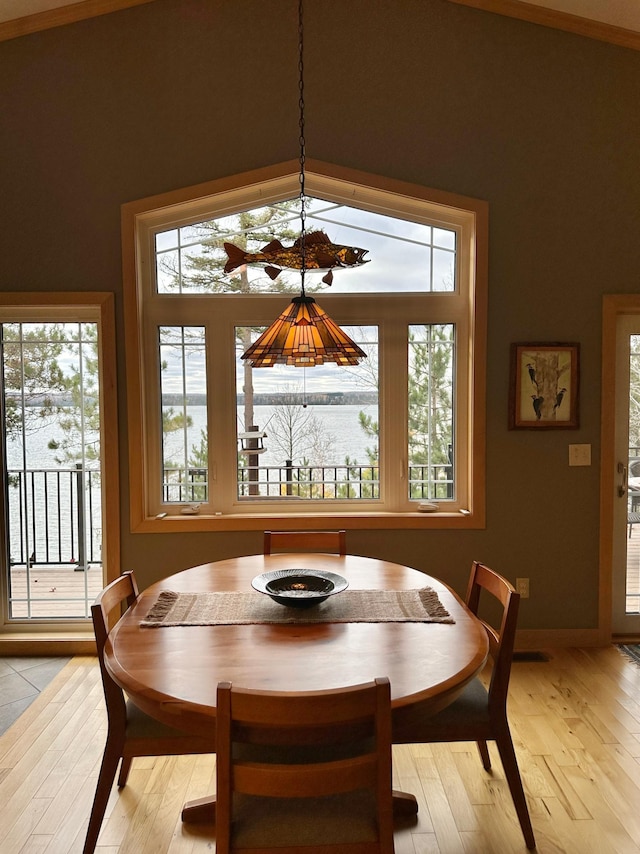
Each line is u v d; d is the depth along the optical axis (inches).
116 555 121.5
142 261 123.0
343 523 123.0
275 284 126.7
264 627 66.4
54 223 118.9
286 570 84.1
